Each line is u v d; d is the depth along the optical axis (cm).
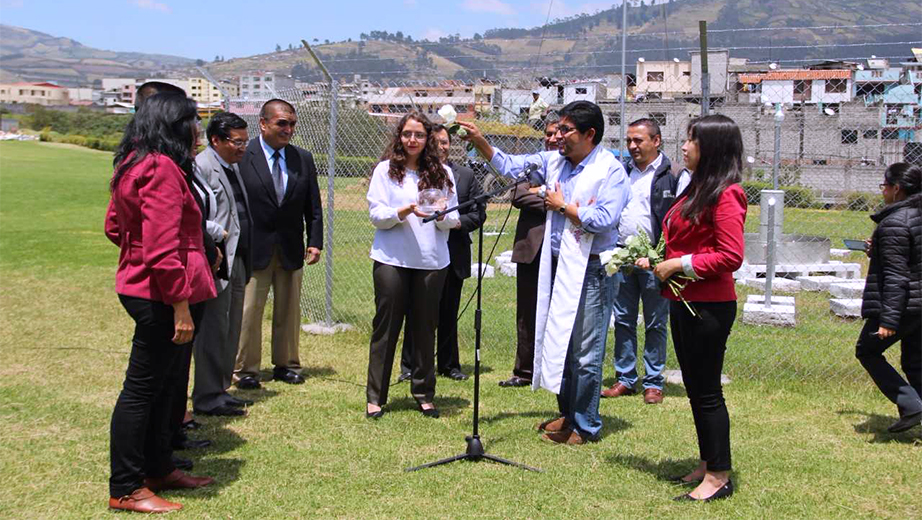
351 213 1734
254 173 658
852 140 1035
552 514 418
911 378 545
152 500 420
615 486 455
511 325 903
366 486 455
